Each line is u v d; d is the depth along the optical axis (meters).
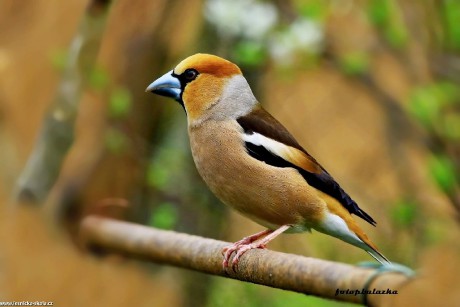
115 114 12.69
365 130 15.53
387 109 13.84
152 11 13.34
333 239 14.16
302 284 6.70
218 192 8.40
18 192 11.63
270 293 13.14
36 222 11.95
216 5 12.04
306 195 8.09
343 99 15.45
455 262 11.32
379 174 15.36
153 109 13.38
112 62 13.29
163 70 13.50
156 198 13.16
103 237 10.37
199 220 13.05
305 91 15.26
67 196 12.40
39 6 13.84
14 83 13.27
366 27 13.73
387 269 6.43
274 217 8.23
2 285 11.82
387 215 13.55
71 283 12.08
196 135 8.42
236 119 8.34
